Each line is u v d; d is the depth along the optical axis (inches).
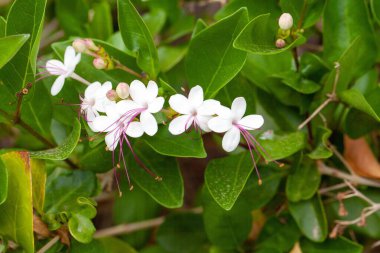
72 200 12.9
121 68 12.6
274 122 14.4
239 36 11.2
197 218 15.6
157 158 12.9
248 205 13.8
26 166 11.2
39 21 11.8
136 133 11.2
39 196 12.2
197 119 11.0
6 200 11.6
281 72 13.8
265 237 14.5
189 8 17.8
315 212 13.5
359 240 15.5
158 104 11.1
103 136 11.8
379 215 14.0
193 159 19.1
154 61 12.5
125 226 16.2
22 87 12.3
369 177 14.0
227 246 14.3
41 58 13.8
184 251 15.5
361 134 13.8
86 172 13.2
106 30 15.9
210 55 12.1
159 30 16.3
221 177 12.3
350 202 14.2
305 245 14.0
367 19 13.5
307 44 17.3
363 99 12.1
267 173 13.8
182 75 16.2
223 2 15.7
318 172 13.6
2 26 12.5
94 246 12.4
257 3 13.2
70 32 16.6
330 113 14.1
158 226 16.3
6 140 19.0
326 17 13.6
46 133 14.1
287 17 11.8
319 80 13.5
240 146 13.1
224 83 11.9
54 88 12.2
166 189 12.6
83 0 16.2
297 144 12.7
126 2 12.1
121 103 11.2
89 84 12.4
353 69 13.9
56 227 12.1
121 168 13.0
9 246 12.2
